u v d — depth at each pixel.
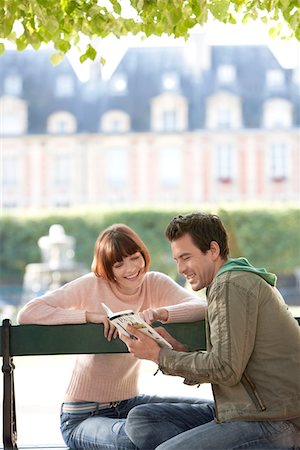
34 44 5.91
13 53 78.06
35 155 77.38
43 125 77.44
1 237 61.94
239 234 59.31
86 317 5.00
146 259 5.31
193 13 5.68
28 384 13.49
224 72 78.06
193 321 4.98
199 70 78.06
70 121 77.50
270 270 59.38
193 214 4.73
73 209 62.06
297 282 59.03
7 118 77.38
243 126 77.25
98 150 77.44
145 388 12.32
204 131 77.31
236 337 4.34
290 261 59.38
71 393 5.35
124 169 77.44
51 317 5.04
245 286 4.43
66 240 56.19
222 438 4.40
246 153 77.19
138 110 77.69
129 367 5.33
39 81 77.81
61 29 5.84
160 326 4.97
